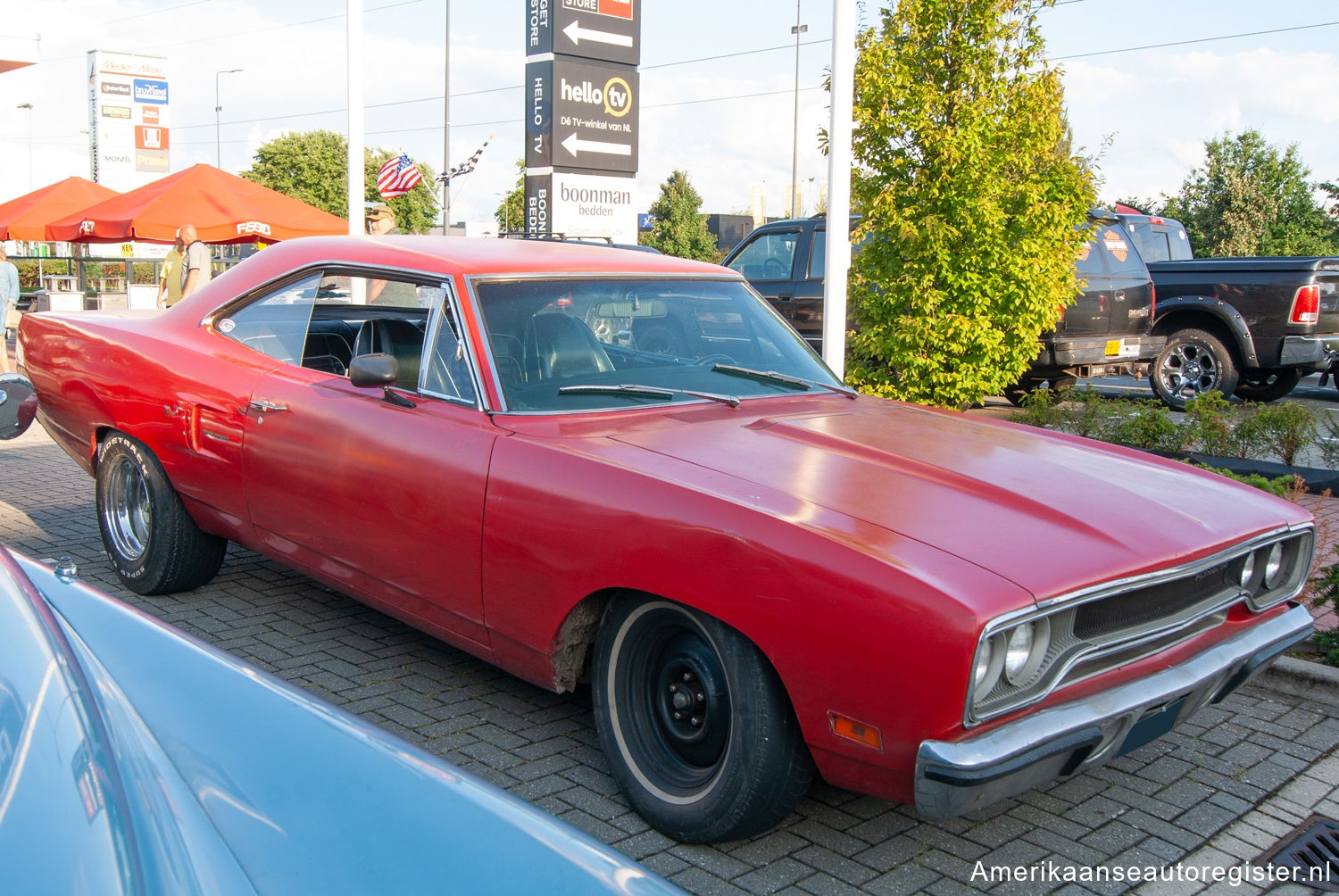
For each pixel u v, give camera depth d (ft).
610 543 9.70
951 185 24.41
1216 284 39.19
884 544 8.49
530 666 10.80
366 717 12.31
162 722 5.47
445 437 11.43
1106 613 8.88
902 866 9.64
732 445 10.79
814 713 8.52
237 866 4.23
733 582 8.83
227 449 14.14
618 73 42.65
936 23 24.21
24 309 73.56
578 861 4.86
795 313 35.68
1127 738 9.18
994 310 25.53
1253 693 13.94
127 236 48.32
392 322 13.93
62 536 19.77
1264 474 24.64
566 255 13.46
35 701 4.54
